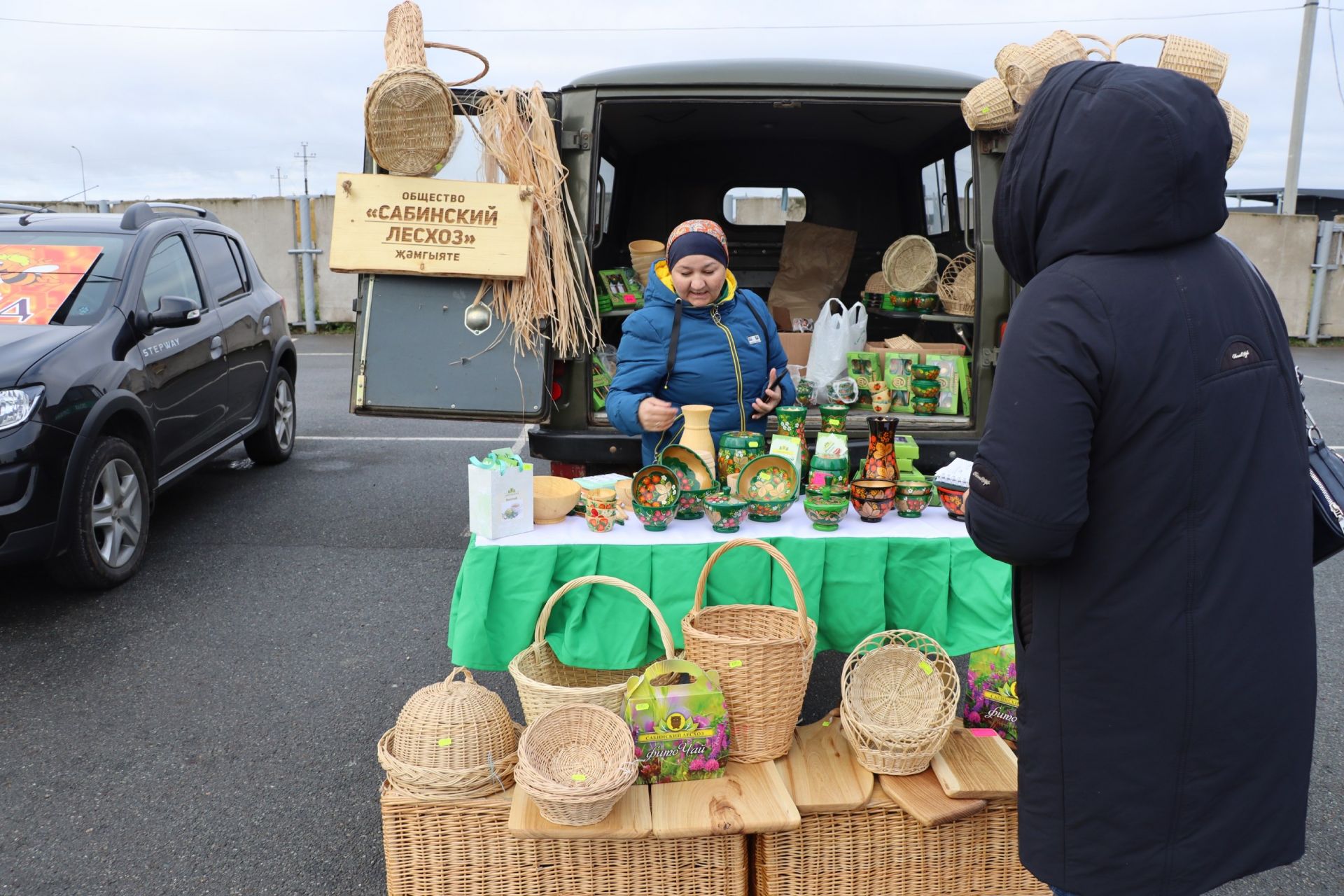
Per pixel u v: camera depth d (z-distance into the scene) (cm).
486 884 216
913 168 555
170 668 363
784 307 554
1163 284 143
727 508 244
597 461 376
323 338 1455
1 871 245
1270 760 147
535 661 251
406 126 327
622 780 198
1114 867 150
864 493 256
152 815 269
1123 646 146
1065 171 145
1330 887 238
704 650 227
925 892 219
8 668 360
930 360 407
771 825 204
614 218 553
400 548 505
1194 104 141
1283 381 151
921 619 254
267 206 1477
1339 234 1469
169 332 491
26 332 419
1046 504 140
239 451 746
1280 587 146
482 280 346
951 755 227
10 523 372
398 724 222
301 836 260
